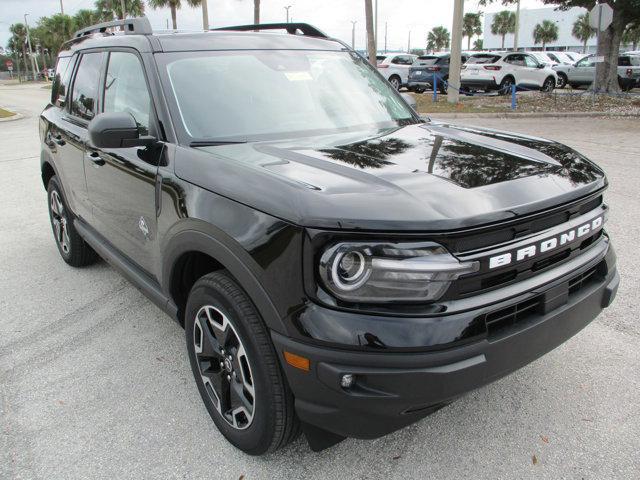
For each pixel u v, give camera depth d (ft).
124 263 11.37
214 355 8.32
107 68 11.75
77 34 15.38
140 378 10.46
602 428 8.66
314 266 6.36
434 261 6.20
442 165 7.84
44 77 255.91
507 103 59.06
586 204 7.99
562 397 9.45
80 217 13.89
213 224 7.48
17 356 11.35
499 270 6.68
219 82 10.04
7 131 47.96
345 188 6.79
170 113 9.27
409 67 77.97
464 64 74.18
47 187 16.21
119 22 12.58
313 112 10.35
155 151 9.22
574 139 35.83
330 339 6.29
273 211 6.73
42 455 8.45
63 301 13.89
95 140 8.73
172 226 8.57
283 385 7.13
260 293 6.86
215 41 10.88
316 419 6.82
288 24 13.29
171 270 8.89
